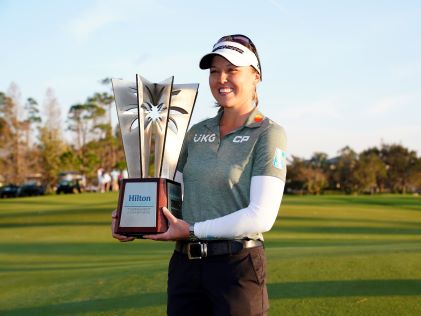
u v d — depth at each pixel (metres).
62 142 70.19
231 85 2.70
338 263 6.01
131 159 2.85
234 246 2.57
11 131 68.62
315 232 14.52
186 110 2.86
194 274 2.62
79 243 12.67
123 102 2.90
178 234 2.57
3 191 44.38
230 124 2.75
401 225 16.75
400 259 6.17
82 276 6.88
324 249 8.23
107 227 16.06
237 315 2.53
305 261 6.24
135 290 5.56
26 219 18.98
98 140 75.50
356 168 55.25
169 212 2.59
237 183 2.62
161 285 5.66
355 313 4.23
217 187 2.63
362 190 55.69
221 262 2.57
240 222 2.51
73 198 30.81
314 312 4.32
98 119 76.12
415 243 9.96
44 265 9.20
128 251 10.89
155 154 2.82
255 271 2.57
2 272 8.20
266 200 2.54
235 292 2.54
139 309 4.86
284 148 2.66
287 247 9.59
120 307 5.00
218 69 2.72
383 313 4.20
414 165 58.72
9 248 12.12
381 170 55.91
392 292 4.72
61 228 16.20
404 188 59.03
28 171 67.62
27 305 5.45
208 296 2.62
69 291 5.88
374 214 20.16
